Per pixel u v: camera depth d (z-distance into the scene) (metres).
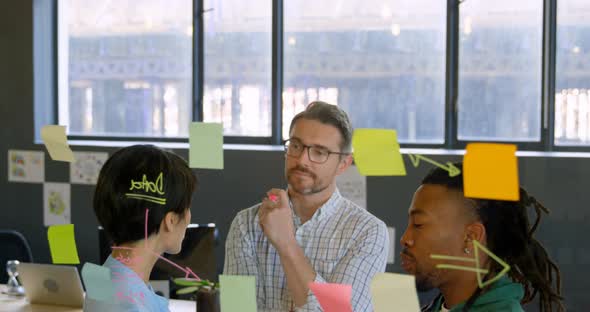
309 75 4.84
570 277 4.15
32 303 3.08
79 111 5.34
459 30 4.52
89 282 1.52
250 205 4.73
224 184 4.78
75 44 5.32
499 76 4.48
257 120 4.96
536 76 4.42
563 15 4.33
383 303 1.19
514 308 1.14
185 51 5.11
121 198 1.53
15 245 4.00
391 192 4.43
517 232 1.21
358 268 2.06
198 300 2.29
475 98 4.52
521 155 4.23
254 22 4.93
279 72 4.86
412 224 1.24
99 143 5.18
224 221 4.79
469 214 1.19
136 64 5.21
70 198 5.14
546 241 4.19
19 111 5.28
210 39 5.03
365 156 1.22
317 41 4.80
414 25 4.62
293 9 4.83
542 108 4.38
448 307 1.24
